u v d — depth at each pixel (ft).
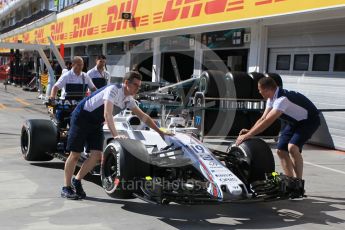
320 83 35.24
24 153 24.49
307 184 22.03
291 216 16.88
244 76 32.27
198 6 43.14
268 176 17.34
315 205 18.43
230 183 15.47
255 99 32.32
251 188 16.99
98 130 17.90
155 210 16.99
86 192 19.06
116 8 61.26
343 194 20.33
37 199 17.78
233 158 18.29
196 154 16.74
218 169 16.15
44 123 23.57
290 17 36.63
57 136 23.47
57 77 58.34
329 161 28.60
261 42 40.29
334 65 34.01
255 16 35.50
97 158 17.90
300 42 36.88
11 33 127.85
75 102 24.40
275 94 18.44
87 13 72.13
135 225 15.23
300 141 18.61
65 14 83.82
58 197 18.15
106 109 16.61
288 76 38.29
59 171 22.65
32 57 102.17
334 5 28.71
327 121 34.55
